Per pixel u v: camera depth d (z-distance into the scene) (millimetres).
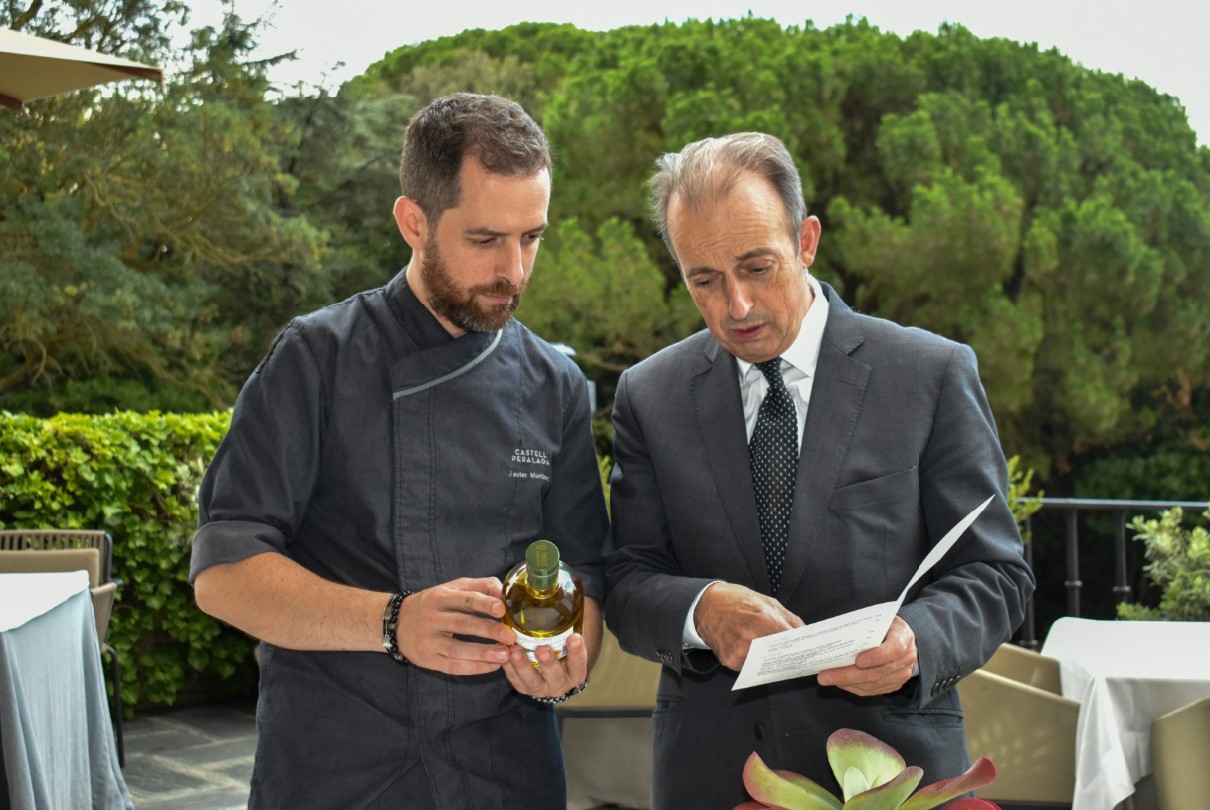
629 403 1780
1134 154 15641
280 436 1495
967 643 1472
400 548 1512
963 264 13406
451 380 1566
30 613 2656
